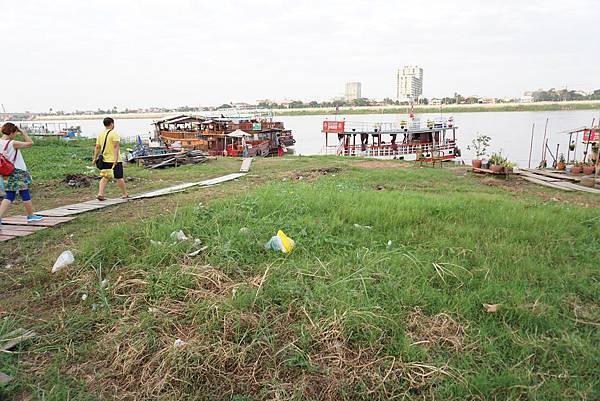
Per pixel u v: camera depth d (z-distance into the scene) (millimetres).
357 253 5180
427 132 32906
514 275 4648
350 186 10977
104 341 3729
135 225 6375
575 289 4383
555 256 5176
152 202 9125
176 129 39344
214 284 4512
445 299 4137
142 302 4332
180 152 18953
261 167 16594
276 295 4191
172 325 3906
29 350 3697
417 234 6043
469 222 6648
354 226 6398
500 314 3898
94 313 4199
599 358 3248
